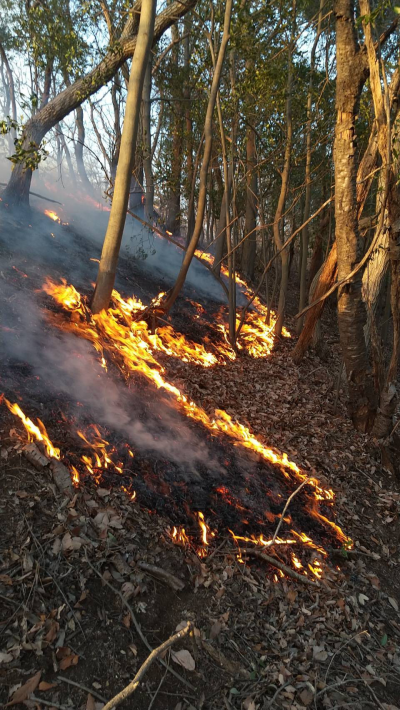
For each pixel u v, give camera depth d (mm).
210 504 4641
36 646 2797
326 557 4645
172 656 3115
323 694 3268
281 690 3182
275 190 13320
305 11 10734
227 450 5668
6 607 2918
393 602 4453
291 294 17453
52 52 8953
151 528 3984
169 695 2916
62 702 2635
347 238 6258
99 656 2928
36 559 3258
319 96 9750
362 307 6703
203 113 10445
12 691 2574
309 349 11500
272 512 4949
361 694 3385
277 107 9344
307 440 6816
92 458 4406
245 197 15578
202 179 7730
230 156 9469
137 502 4188
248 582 3934
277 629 3648
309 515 5172
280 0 8125
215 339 9938
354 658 3658
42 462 3926
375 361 7078
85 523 3668
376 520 5609
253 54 8203
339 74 5758
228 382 7945
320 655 3537
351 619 4004
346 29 5656
